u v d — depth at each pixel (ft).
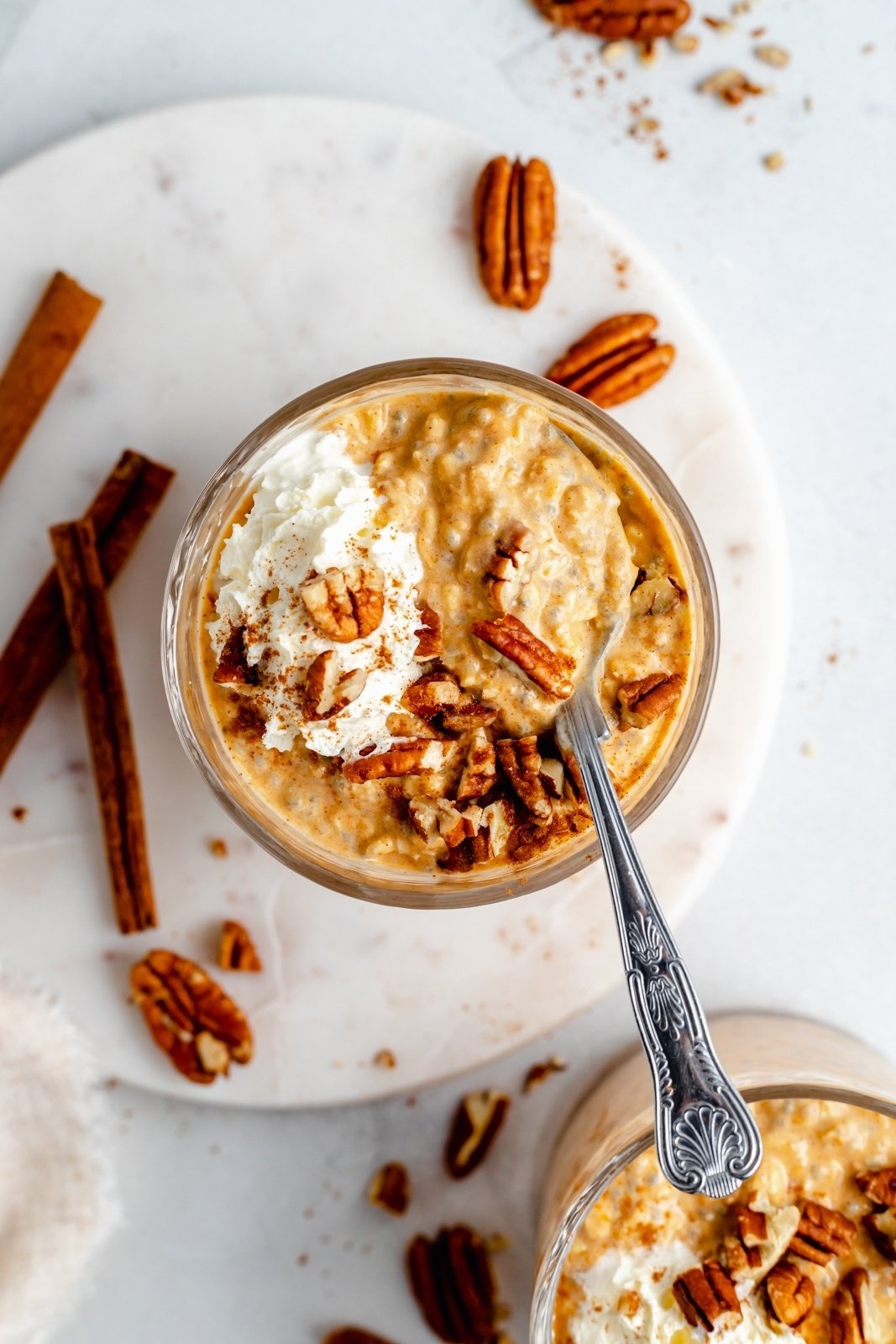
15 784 1.36
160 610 1.34
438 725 1.18
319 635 1.17
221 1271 1.41
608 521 1.18
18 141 1.37
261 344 1.33
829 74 1.38
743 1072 1.27
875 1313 1.27
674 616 1.20
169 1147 1.42
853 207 1.38
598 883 1.35
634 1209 1.28
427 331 1.33
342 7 1.37
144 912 1.34
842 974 1.39
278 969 1.36
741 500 1.33
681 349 1.33
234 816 1.23
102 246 1.33
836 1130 1.28
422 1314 1.40
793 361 1.39
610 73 1.37
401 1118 1.41
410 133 1.32
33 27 1.37
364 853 1.21
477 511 1.17
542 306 1.33
